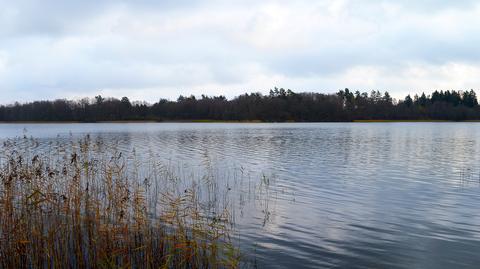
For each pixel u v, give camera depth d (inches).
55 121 5497.1
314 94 6397.6
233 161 1183.6
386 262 401.7
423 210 603.2
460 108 6117.1
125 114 5871.1
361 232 496.1
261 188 768.3
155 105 6225.4
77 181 450.3
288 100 5826.8
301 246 444.5
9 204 398.6
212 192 724.7
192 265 361.4
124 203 462.6
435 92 7032.5
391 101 6609.3
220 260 378.3
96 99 6195.9
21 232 373.1
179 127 4015.8
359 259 409.1
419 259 409.7
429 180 860.6
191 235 446.6
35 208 404.8
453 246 446.3
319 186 793.6
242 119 5698.8
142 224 405.1
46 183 502.9
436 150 1520.7
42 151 1049.5
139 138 2183.8
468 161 1180.5
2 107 5492.1
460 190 748.6
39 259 367.6
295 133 2746.1
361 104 6097.4
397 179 874.1
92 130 3245.6
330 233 491.8
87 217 406.6
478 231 498.9
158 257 372.2
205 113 5964.6
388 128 3646.7
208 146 1685.5
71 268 370.0
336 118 5689.0
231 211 589.9
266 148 1603.1
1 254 365.7
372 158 1266.0
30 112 5472.4
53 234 374.9
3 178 443.5
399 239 469.4
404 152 1448.1
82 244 390.6
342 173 959.0
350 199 677.9
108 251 372.2
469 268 387.2
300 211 595.8
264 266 388.2
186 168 1023.0
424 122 5910.4
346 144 1801.2
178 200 506.3
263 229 504.7
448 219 553.0
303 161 1192.2
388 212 592.1
